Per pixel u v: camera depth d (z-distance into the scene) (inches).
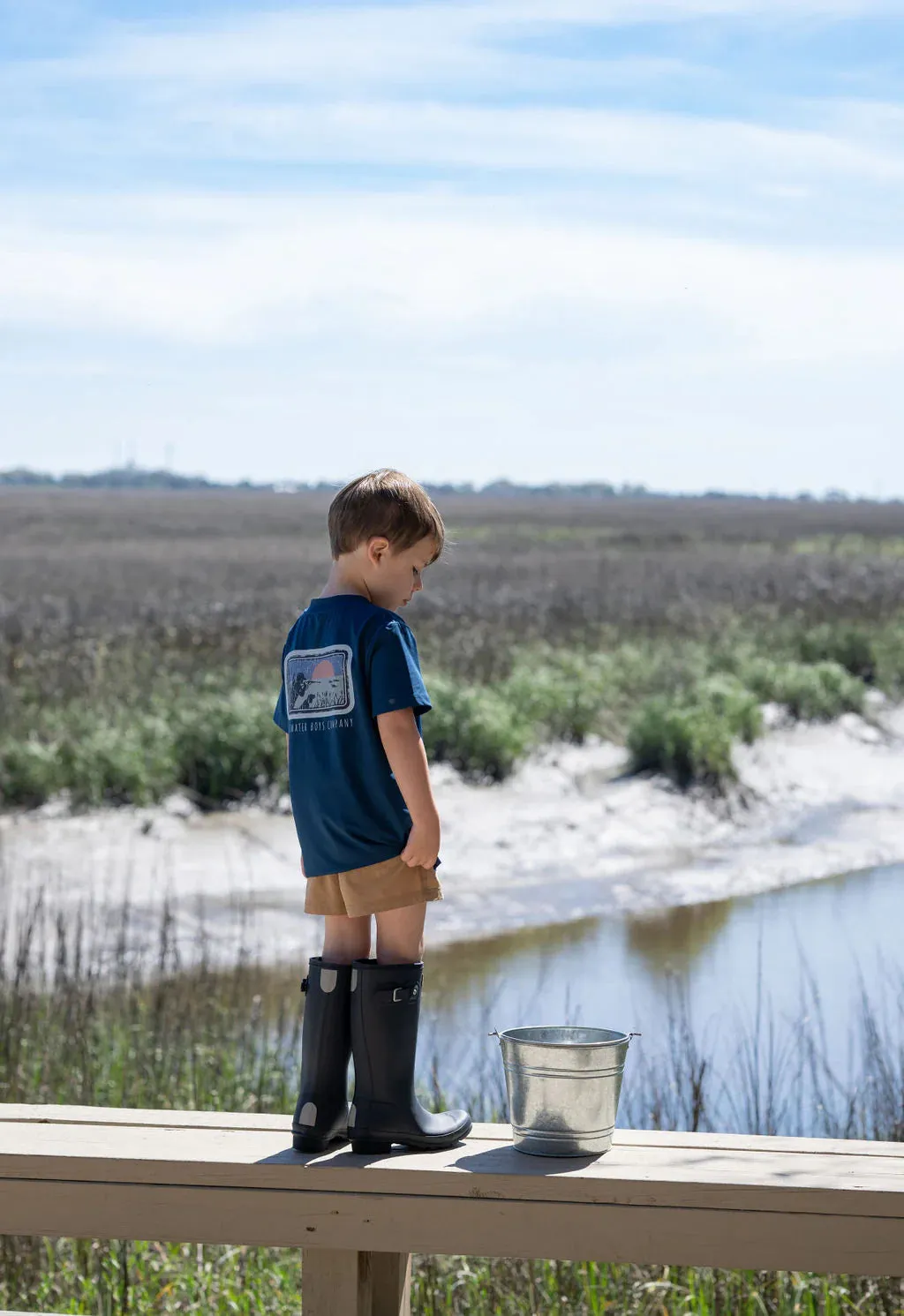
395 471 114.9
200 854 418.0
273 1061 236.5
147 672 617.9
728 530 3117.6
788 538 2659.9
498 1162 105.7
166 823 444.1
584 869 425.4
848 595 1027.9
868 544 2293.3
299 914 365.4
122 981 279.7
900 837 477.1
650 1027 271.6
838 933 360.5
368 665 109.3
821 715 641.6
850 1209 98.4
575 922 371.6
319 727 110.8
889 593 1060.5
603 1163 104.9
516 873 420.2
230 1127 114.5
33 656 657.6
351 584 114.5
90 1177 105.7
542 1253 101.7
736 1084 230.4
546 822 470.0
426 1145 108.3
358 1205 103.4
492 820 470.6
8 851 410.3
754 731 578.9
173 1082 227.9
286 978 312.8
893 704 682.2
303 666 112.7
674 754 528.1
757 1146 109.4
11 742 477.1
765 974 318.3
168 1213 105.3
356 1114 108.0
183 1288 164.2
